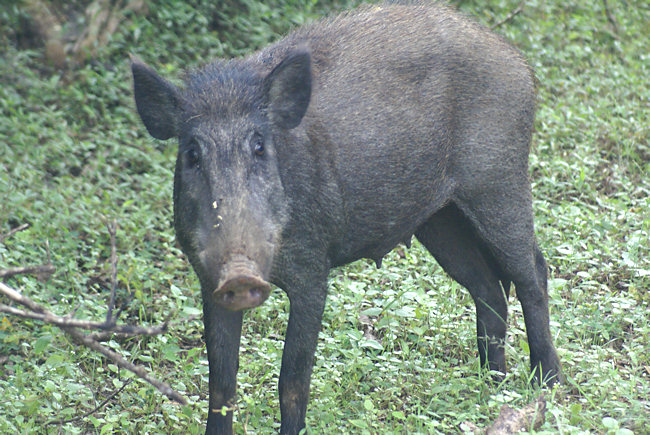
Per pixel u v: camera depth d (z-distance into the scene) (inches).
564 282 438.9
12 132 605.6
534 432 305.4
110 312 246.4
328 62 345.1
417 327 424.8
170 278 477.4
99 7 715.4
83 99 649.6
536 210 536.1
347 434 330.6
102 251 507.8
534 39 757.9
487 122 366.9
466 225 385.7
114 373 403.2
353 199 339.3
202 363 399.5
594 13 837.8
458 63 362.6
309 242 321.7
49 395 366.6
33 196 528.7
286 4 774.5
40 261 474.6
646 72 730.8
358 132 337.1
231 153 295.6
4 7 713.0
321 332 427.8
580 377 372.2
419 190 358.0
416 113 350.9
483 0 811.4
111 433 342.6
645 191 552.4
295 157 315.6
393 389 368.2
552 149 601.3
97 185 561.3
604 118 648.4
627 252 471.8
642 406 334.3
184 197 301.7
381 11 373.1
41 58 701.3
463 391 376.8
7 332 411.8
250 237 277.4
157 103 320.2
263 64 341.4
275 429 352.5
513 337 429.7
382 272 481.4
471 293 399.5
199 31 738.8
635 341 397.4
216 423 328.5
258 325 440.5
